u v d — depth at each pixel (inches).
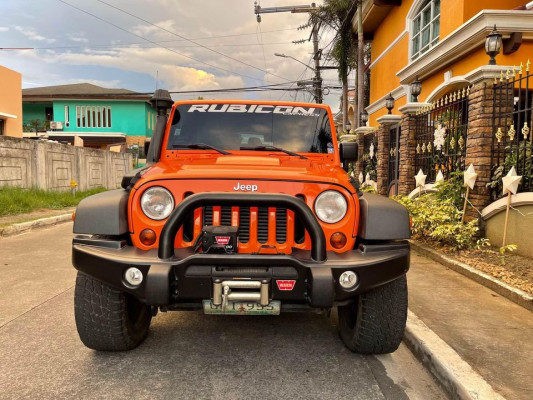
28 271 238.7
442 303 173.2
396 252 118.6
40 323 160.9
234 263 109.7
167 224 112.0
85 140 1556.3
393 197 352.5
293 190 121.2
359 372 126.7
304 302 115.3
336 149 170.7
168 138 168.4
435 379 122.5
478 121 254.4
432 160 340.5
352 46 791.7
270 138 170.1
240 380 120.6
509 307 169.2
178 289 111.5
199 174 121.3
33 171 558.9
